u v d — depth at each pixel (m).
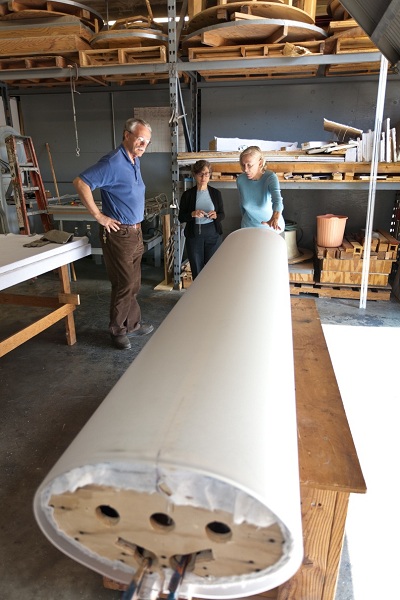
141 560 0.71
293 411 0.85
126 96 5.27
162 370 0.83
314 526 1.11
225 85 4.74
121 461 0.59
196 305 1.20
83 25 3.88
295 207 5.03
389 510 1.65
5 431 2.17
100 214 2.69
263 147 4.19
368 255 3.83
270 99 4.75
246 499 0.59
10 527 1.60
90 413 2.32
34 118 5.60
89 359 2.95
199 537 0.65
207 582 0.72
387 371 2.74
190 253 3.71
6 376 2.72
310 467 1.11
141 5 5.52
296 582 1.20
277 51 3.64
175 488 0.60
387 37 2.19
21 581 1.40
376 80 4.43
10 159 4.02
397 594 1.34
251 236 2.14
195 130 4.95
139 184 2.86
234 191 5.20
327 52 3.68
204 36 3.48
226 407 0.71
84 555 0.76
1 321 3.65
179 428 0.64
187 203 3.60
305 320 2.13
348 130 3.79
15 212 4.72
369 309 3.86
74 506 0.67
